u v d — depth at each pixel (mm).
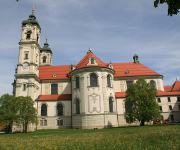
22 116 65812
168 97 81250
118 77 85875
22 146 22453
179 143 17922
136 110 61719
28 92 78625
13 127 73812
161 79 84938
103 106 70938
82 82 73562
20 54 82812
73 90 75875
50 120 78312
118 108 79562
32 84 79188
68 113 78000
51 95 83312
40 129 76688
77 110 73438
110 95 73750
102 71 74188
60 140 28766
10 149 20297
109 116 70750
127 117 63531
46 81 86500
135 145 18469
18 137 40719
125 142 21125
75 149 18281
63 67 92250
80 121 71188
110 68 76188
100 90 72000
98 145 20156
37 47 86562
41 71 90875
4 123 65000
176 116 79625
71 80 80688
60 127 77062
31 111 67188
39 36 90125
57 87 85812
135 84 65500
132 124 76812
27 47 83500
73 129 66688
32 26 85625
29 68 81062
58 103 79625
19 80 79812
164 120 74500
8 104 65625
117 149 17094
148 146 17500
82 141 25469
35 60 83812
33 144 24328
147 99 61719
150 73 86312
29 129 73562
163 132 30766
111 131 45500
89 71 73438
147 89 63812
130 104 62812
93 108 70375
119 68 89875
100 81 73000
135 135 29328
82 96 72500
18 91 79000
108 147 18406
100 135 35031
